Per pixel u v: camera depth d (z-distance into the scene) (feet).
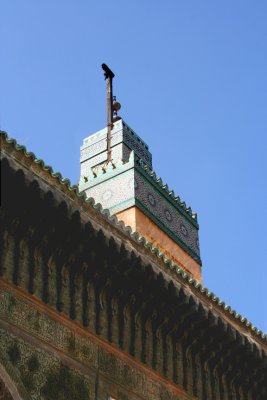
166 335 57.82
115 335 53.67
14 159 44.65
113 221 52.42
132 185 79.00
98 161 88.89
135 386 53.26
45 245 49.60
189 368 59.41
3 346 44.65
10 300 46.47
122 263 52.31
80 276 52.03
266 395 65.05
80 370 49.34
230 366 62.18
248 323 62.59
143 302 55.47
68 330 49.83
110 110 93.09
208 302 58.80
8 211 46.91
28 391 44.96
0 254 46.98
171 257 79.41
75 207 48.39
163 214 81.92
